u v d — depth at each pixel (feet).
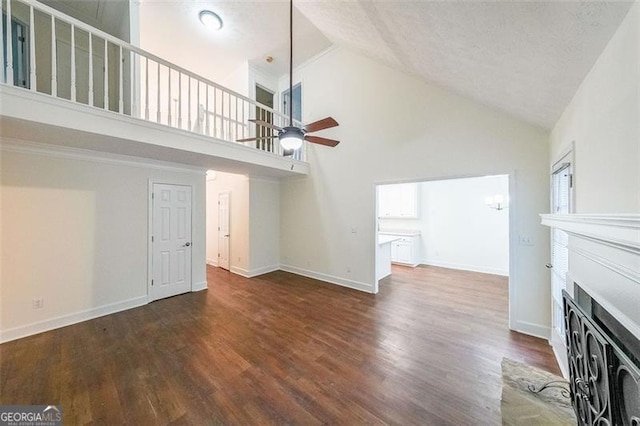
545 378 6.70
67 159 10.27
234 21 14.20
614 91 4.01
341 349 8.39
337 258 15.96
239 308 11.94
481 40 5.49
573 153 6.12
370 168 14.35
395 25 7.14
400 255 20.98
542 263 9.21
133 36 11.47
